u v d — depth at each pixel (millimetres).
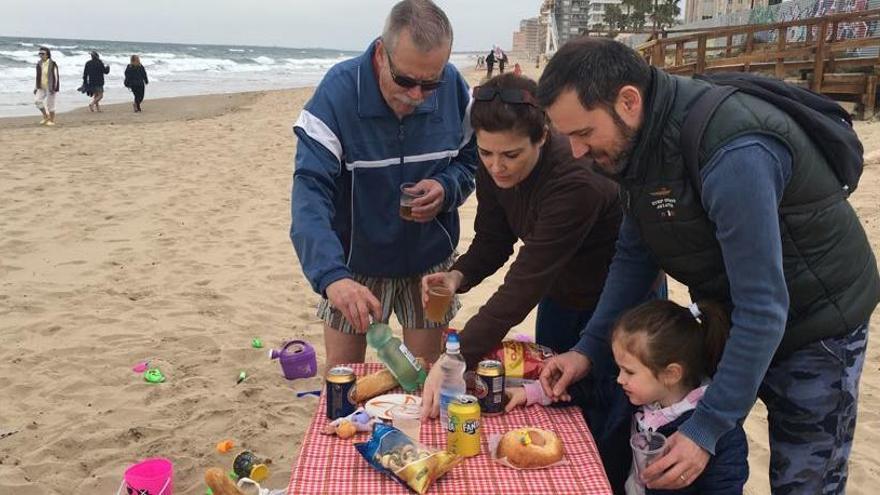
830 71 14180
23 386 4219
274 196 9133
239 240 7250
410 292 3191
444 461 1979
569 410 2412
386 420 2303
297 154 2822
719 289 2135
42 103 16188
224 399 4129
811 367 2086
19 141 13086
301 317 5414
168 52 86938
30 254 6594
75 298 5594
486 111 2279
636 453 2205
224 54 99375
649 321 2143
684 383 2182
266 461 3520
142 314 5324
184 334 5000
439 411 2303
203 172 10516
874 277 2115
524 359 2539
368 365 2756
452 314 3240
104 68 20266
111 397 4133
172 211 8219
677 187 1932
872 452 3588
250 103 23906
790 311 2053
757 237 1761
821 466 2162
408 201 2779
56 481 3316
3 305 5387
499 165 2381
